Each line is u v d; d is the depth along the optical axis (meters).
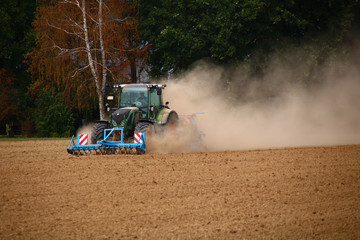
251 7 112.44
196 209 35.66
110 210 35.31
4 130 154.88
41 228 31.25
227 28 115.00
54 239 29.20
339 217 34.00
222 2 117.38
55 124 132.00
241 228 31.42
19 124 152.25
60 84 130.25
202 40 120.12
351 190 42.22
